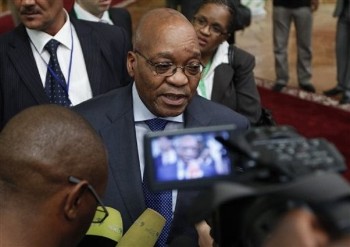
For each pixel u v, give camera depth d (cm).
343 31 547
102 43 255
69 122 118
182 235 154
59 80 243
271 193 68
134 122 175
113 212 151
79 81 248
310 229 64
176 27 166
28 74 238
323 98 580
